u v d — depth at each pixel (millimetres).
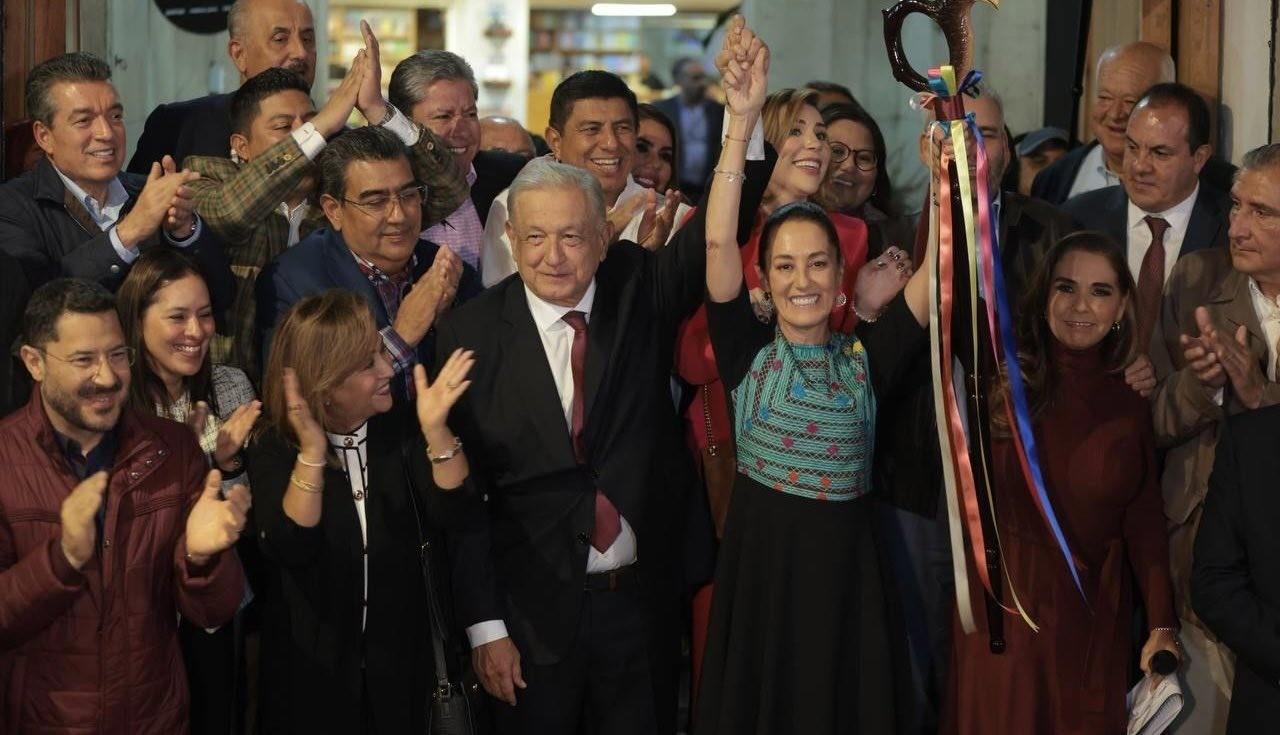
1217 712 3820
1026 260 4184
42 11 5258
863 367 3521
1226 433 3508
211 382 3668
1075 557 3615
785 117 3971
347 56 14195
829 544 3465
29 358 3109
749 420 3529
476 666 3547
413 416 3488
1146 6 5203
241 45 5027
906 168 10250
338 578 3352
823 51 10664
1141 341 4246
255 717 3631
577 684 3541
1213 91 4953
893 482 3756
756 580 3510
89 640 3113
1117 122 4918
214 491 3107
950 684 3705
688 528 3762
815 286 3451
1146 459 3666
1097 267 3637
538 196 3473
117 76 7152
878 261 3744
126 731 3137
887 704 3447
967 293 3510
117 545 3135
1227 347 3627
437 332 3613
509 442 3514
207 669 3461
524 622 3527
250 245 4184
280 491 3295
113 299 3154
